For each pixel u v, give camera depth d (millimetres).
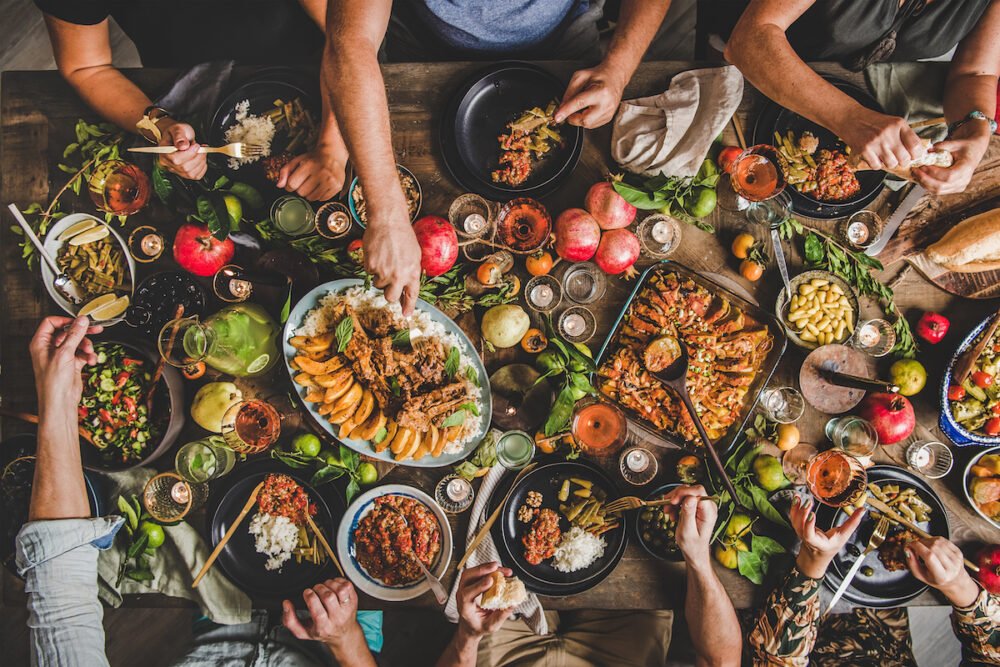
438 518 1635
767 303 1688
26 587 1481
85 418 1597
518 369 1623
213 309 1642
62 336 1554
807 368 1661
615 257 1597
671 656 2010
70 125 1679
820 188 1671
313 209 1646
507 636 1868
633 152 1621
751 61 1595
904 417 1613
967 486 1678
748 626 1827
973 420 1685
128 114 1636
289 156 1660
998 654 1623
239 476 1635
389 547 1626
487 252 1655
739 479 1637
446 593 1631
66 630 1463
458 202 1663
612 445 1628
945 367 1680
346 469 1616
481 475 1643
